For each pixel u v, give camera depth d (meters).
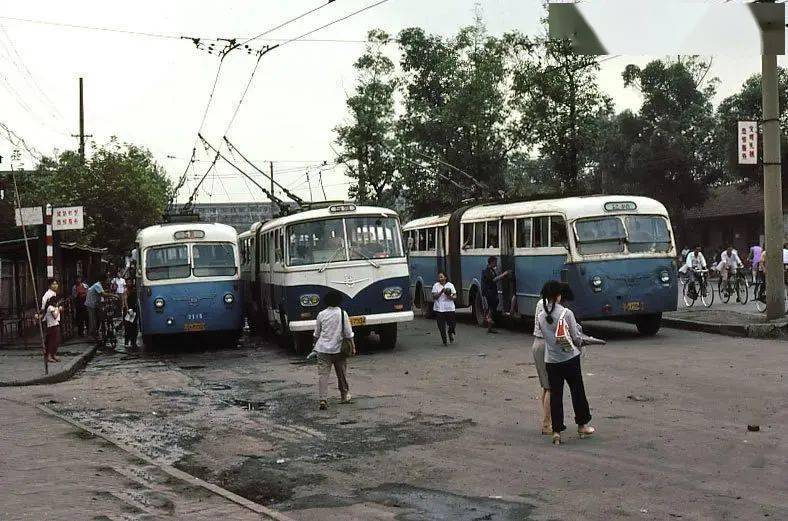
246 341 25.69
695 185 54.34
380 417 12.05
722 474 8.22
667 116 54.72
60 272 26.70
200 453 10.27
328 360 13.12
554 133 43.97
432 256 31.06
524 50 44.78
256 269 26.08
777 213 21.48
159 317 22.94
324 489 8.36
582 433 10.16
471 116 55.19
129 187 48.41
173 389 15.90
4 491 8.12
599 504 7.39
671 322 23.20
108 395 15.32
